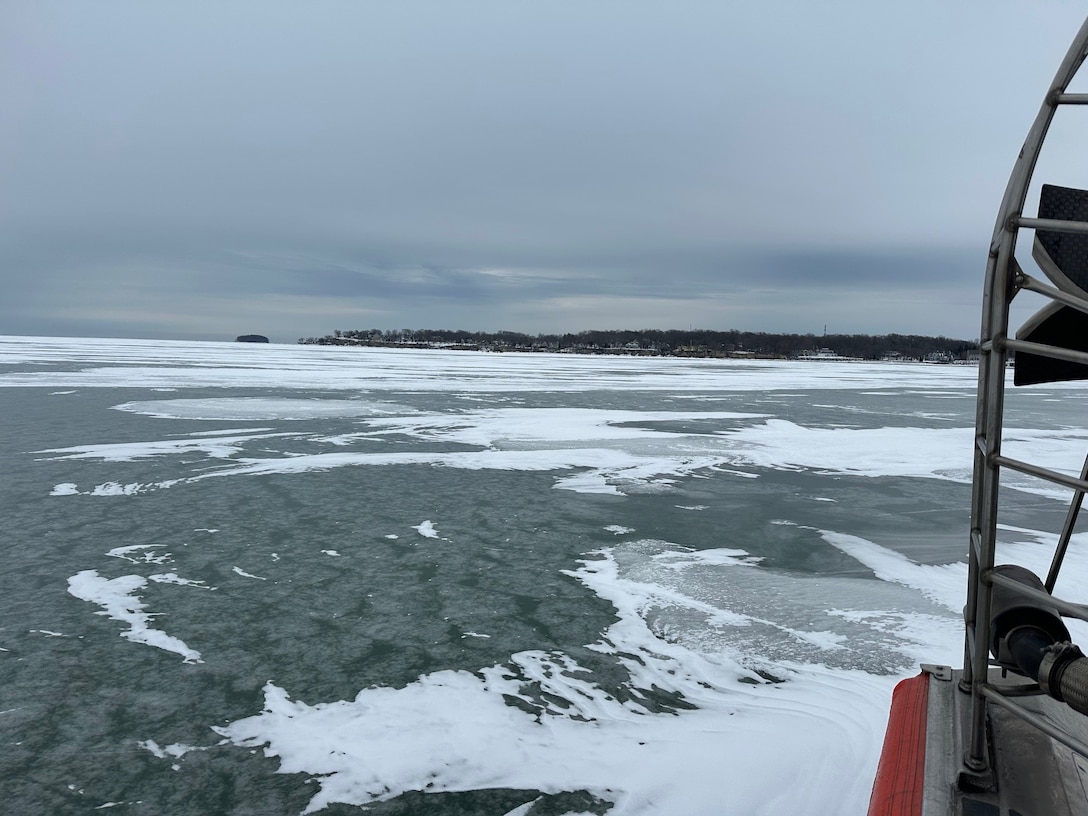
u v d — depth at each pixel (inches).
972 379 2258.9
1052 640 73.1
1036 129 62.4
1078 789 72.7
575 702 192.2
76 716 182.9
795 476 525.3
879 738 172.1
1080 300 61.8
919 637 237.8
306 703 190.9
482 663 215.5
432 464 544.4
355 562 308.8
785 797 148.8
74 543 331.3
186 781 156.3
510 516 391.9
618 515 398.9
